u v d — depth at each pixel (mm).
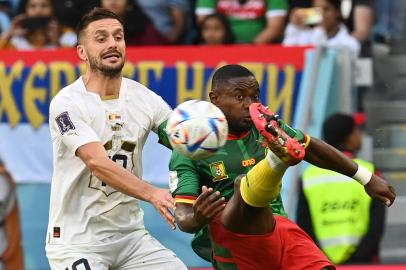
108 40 20469
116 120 20609
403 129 34000
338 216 28516
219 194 17109
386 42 36531
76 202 20781
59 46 35094
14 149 31578
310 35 35094
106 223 20891
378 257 29312
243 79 18922
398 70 34781
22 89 31500
